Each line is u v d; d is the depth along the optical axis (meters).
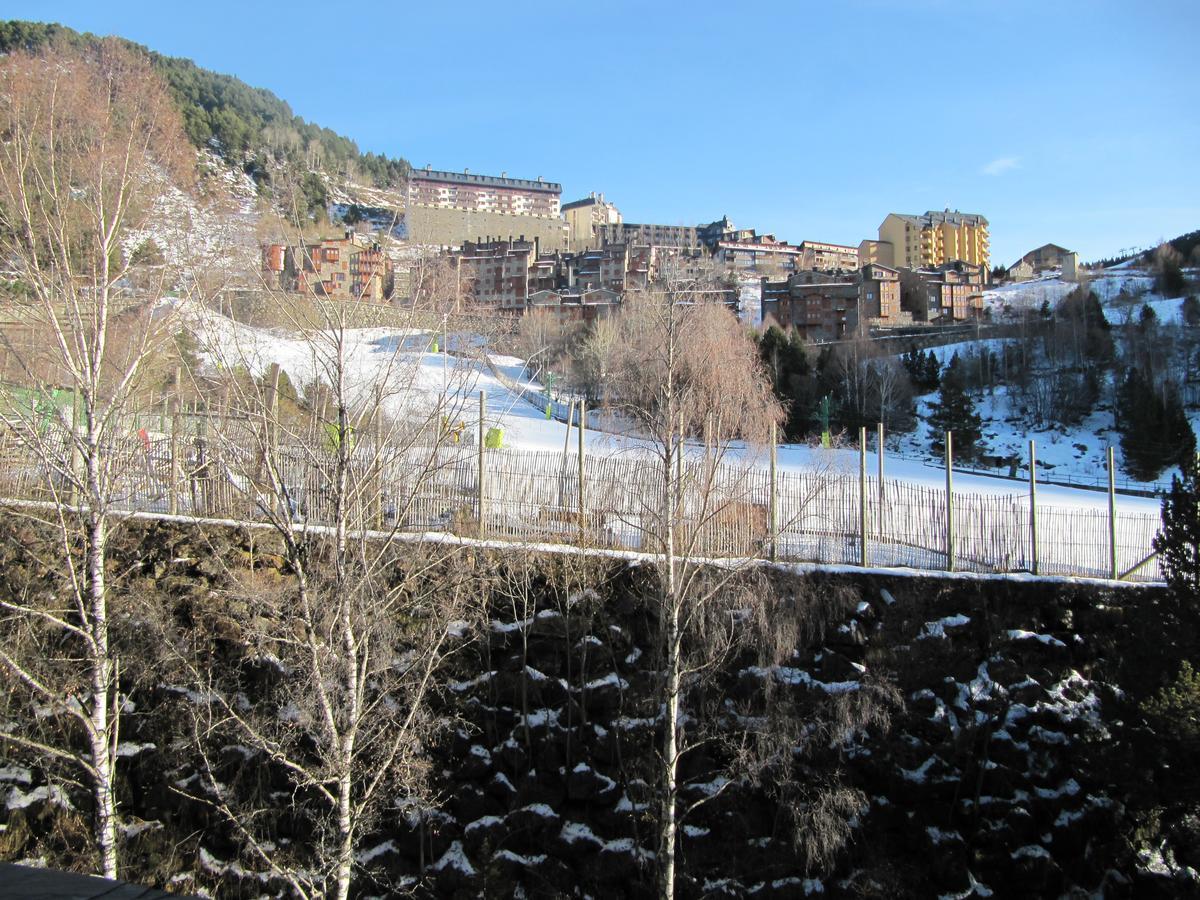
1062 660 18.98
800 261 156.88
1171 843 16.62
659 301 20.84
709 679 17.28
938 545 21.36
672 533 15.70
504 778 17.12
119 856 16.16
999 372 74.00
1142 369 63.34
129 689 17.47
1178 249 139.00
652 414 16.12
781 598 18.31
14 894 3.01
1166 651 15.41
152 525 18.64
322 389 14.74
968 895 16.42
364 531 12.16
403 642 16.81
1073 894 16.77
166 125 14.40
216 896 15.88
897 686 18.28
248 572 17.50
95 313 12.79
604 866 16.41
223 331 12.95
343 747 11.35
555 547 18.97
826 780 16.92
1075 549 21.62
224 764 16.58
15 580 16.78
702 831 16.66
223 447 13.88
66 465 13.12
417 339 12.80
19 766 16.80
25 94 13.16
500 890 16.17
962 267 126.56
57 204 12.63
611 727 17.58
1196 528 15.93
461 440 24.05
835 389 61.56
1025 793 17.56
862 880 16.33
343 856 10.78
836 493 22.34
